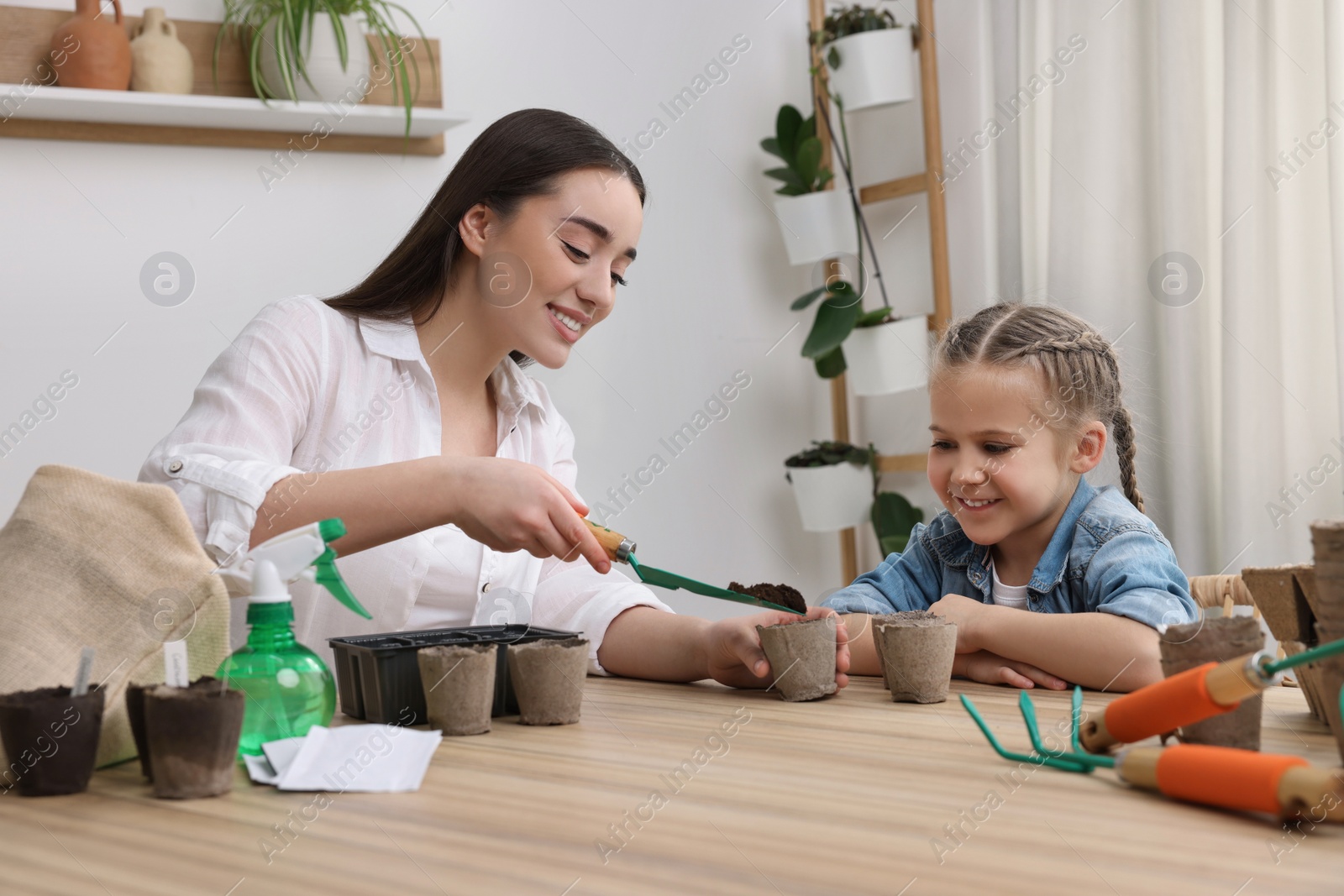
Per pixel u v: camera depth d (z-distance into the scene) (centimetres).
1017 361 129
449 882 50
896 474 304
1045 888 47
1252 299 206
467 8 263
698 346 295
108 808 64
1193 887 46
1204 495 217
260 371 127
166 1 227
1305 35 201
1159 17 219
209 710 66
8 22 211
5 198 217
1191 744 66
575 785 68
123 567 76
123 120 223
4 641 72
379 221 253
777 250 307
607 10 282
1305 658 59
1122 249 232
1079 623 103
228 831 59
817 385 313
